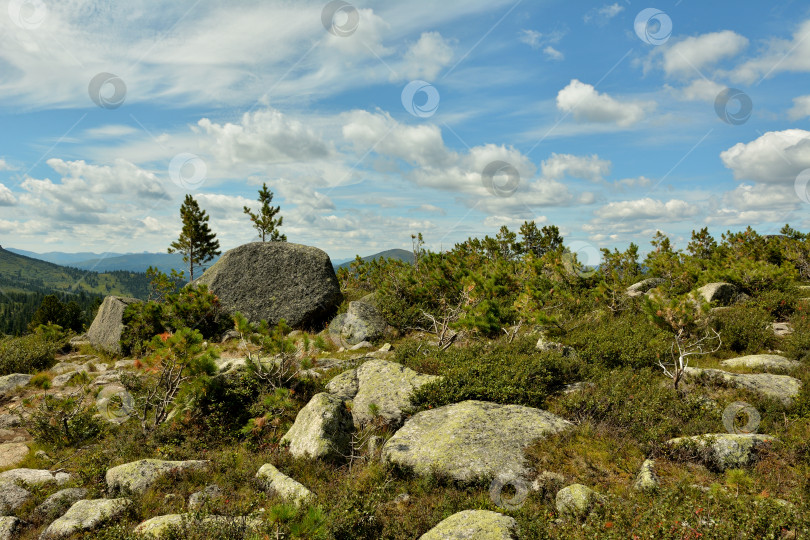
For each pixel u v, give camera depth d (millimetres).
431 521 5898
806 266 27969
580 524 5312
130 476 7328
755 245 31859
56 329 20219
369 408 9000
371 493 6598
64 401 10266
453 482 6945
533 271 21984
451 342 14453
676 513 5020
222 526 5625
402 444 7930
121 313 18453
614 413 8727
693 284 22625
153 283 23359
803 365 11172
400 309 19953
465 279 17312
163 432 9375
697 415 8695
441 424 8367
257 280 21484
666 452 7434
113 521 6141
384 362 11633
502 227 38562
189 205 42500
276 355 11930
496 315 13875
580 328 15930
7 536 6086
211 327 19828
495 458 7168
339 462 8242
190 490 7133
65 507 6742
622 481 6660
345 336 18469
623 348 12398
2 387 13203
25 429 10492
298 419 9344
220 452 8875
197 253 43594
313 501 6250
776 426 8164
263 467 7652
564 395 9891
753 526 4652
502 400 9445
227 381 11258
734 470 6211
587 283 23953
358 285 32156
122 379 11406
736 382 10000
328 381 11719
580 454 7336
